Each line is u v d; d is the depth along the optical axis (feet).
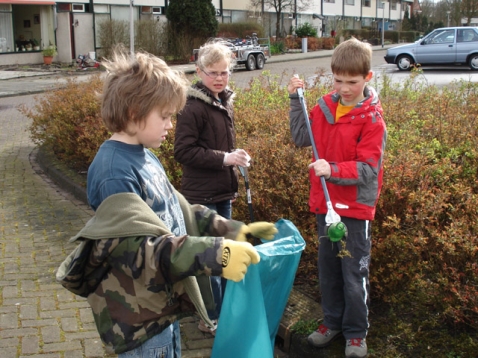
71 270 6.43
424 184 11.75
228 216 12.32
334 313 10.46
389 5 181.47
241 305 7.96
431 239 10.93
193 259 6.10
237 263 6.13
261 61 75.36
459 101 21.97
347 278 9.81
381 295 11.71
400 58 63.98
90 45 84.79
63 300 13.15
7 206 20.21
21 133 33.76
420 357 10.10
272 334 8.83
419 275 10.77
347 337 10.05
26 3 77.05
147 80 6.46
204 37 87.30
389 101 21.21
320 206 9.96
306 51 111.45
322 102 10.02
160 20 89.81
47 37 82.12
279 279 8.44
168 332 6.98
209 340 11.60
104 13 86.02
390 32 155.43
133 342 6.56
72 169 24.06
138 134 6.66
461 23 175.22
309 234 12.89
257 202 13.55
